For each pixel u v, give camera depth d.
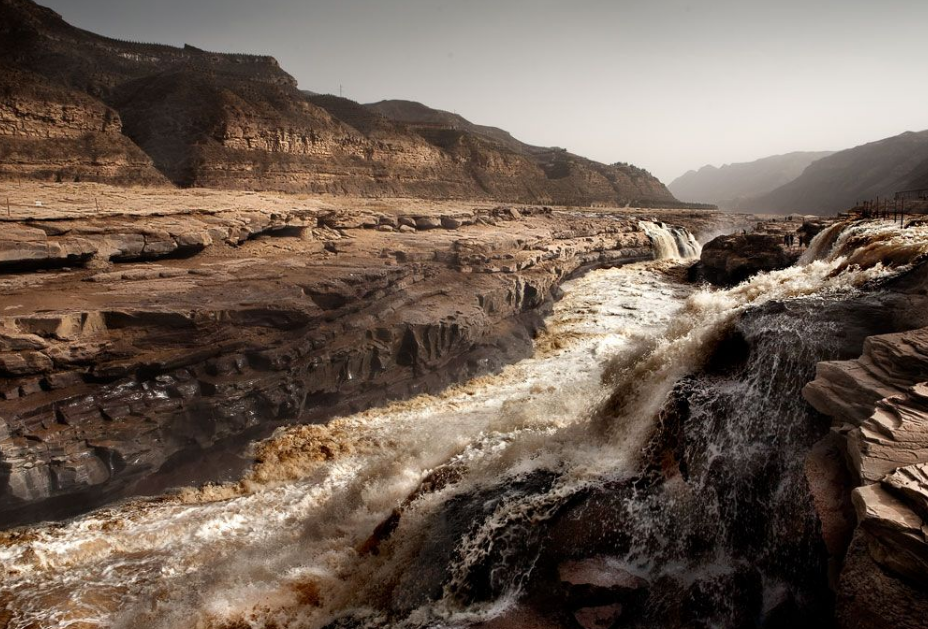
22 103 57.25
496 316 26.22
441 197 103.00
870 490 5.69
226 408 15.40
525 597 8.18
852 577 5.74
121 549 11.05
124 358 14.05
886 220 25.48
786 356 10.00
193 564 10.56
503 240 31.61
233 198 32.97
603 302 33.81
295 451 15.58
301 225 27.55
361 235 29.84
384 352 19.81
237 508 12.76
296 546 11.10
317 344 17.92
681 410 10.46
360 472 14.27
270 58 144.62
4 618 8.79
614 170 178.62
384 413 18.95
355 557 10.57
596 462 10.82
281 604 9.30
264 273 19.94
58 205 22.42
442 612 8.37
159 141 76.62
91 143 61.78
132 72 106.69
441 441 15.66
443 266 27.16
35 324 13.18
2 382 12.20
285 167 81.81
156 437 14.12
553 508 9.41
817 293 12.86
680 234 57.19
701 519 8.75
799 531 7.67
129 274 17.81
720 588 7.73
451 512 10.33
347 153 96.25
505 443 12.74
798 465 8.47
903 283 11.47
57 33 102.94
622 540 8.77
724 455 9.35
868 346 8.23
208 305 15.95
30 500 11.90
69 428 12.67
